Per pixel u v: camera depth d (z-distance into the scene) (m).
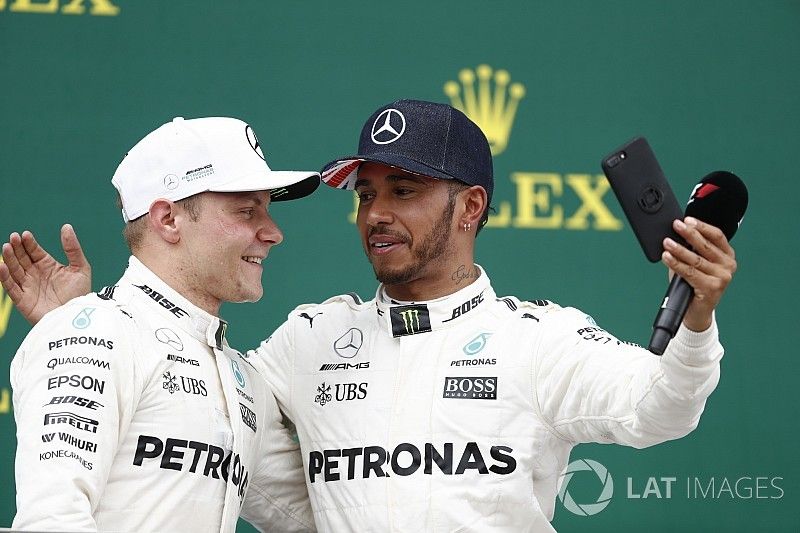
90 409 9.58
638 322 16.97
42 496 9.21
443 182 11.04
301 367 11.46
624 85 17.56
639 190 9.08
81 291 11.04
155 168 10.68
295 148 17.03
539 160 17.23
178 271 10.68
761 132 17.66
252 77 17.16
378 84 17.30
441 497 10.51
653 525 16.41
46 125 16.73
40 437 9.45
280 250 16.69
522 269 16.91
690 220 8.70
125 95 16.94
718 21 17.84
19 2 16.98
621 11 17.77
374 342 11.26
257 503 11.60
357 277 16.75
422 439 10.70
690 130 17.56
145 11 17.16
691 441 16.62
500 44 17.53
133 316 10.30
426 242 11.01
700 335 9.07
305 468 11.25
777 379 16.97
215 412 10.40
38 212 16.55
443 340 11.05
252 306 16.56
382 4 17.50
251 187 10.55
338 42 17.36
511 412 10.72
